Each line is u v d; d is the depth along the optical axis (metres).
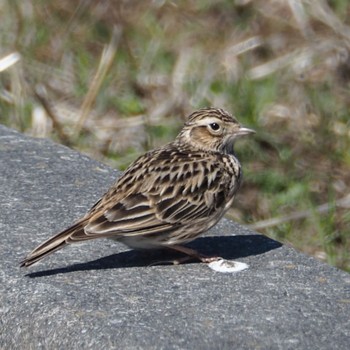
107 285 9.23
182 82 16.34
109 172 12.05
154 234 9.68
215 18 18.14
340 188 14.38
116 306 8.81
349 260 12.88
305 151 15.05
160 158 10.02
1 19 17.77
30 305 8.90
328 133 15.31
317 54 16.98
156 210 9.56
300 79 16.48
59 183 11.62
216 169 9.99
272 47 17.23
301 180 14.48
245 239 10.44
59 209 10.95
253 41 17.23
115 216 9.41
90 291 9.09
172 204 9.63
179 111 15.80
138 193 9.59
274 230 13.42
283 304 8.95
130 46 17.33
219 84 16.28
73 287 9.16
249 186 14.46
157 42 17.30
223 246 10.24
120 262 9.73
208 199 9.84
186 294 9.09
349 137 15.27
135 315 8.67
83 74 16.70
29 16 17.72
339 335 8.46
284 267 9.75
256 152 15.01
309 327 8.56
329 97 16.11
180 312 8.74
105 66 15.90
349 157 14.92
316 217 13.51
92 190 11.50
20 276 9.38
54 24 17.80
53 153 12.50
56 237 9.18
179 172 9.81
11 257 9.79
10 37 17.34
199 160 10.04
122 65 16.80
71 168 12.09
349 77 16.62
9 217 10.70
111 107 15.98
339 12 17.95
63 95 16.27
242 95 15.95
